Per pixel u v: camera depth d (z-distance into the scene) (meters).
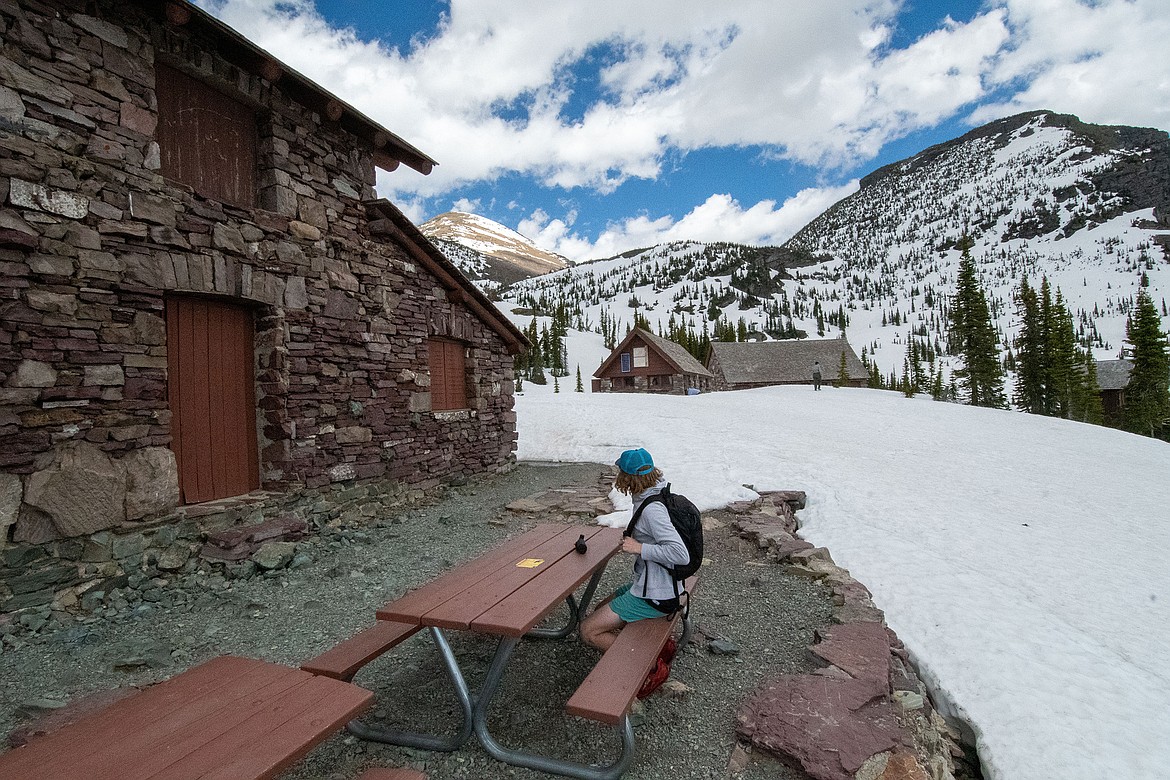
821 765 2.93
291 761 1.96
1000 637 4.79
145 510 5.16
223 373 6.29
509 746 3.18
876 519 8.41
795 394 37.53
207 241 5.80
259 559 5.77
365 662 3.03
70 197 4.71
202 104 6.10
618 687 2.77
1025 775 3.23
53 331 4.60
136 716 2.20
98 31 4.97
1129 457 16.97
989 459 15.10
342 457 7.48
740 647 4.45
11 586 4.28
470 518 8.24
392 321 8.47
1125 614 5.81
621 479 3.78
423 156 8.62
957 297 52.16
